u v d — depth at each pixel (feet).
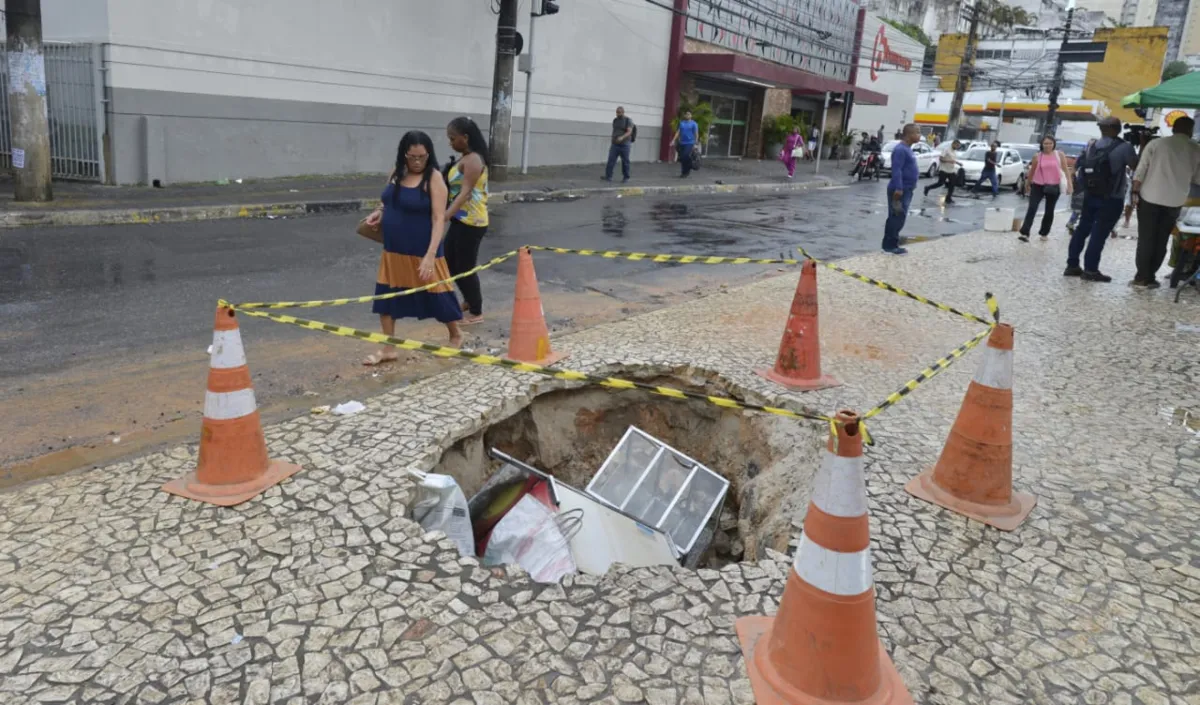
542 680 8.27
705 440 17.76
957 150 100.32
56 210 34.88
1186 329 23.93
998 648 9.20
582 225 42.52
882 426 15.43
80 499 11.44
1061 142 108.27
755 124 106.11
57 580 9.60
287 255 30.48
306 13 50.21
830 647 7.83
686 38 87.25
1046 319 24.89
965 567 10.76
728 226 45.88
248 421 11.79
